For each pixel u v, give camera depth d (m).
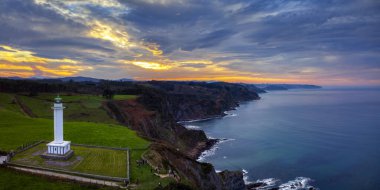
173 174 49.31
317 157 109.75
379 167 97.00
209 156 112.88
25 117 89.62
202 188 63.59
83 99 141.62
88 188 38.56
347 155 112.19
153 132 128.38
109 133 72.94
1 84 154.50
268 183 83.69
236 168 97.69
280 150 120.56
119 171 45.56
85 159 50.31
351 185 81.62
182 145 130.25
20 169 43.38
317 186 81.06
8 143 57.00
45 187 37.38
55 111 49.72
